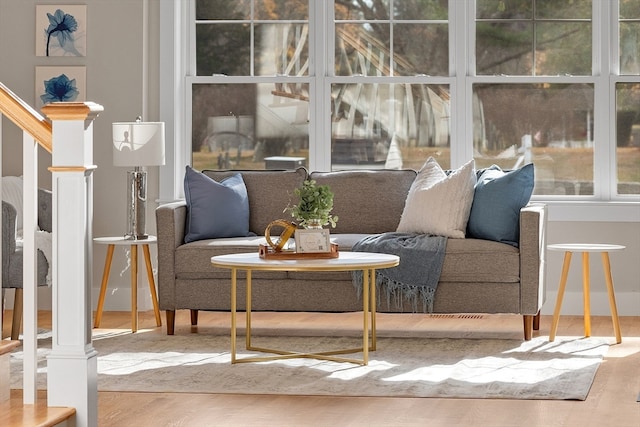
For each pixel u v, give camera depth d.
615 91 7.98
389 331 7.07
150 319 7.71
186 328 7.24
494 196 6.87
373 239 6.87
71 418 4.04
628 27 8.00
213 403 4.92
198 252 6.93
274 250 6.07
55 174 4.07
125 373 5.61
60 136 4.06
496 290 6.63
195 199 7.25
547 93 8.07
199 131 8.38
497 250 6.63
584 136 8.02
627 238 7.84
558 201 7.99
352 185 7.55
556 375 5.50
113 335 6.95
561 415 4.67
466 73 8.13
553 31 8.07
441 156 8.18
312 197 6.07
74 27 8.10
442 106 8.17
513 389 5.18
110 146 8.12
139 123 7.42
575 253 7.87
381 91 8.23
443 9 8.17
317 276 6.83
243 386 5.28
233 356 5.88
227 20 8.34
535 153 8.09
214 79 8.34
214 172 7.68
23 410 4.00
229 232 7.30
